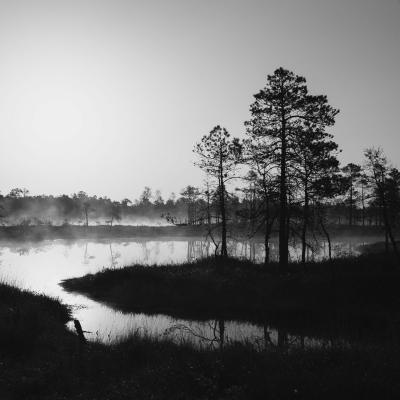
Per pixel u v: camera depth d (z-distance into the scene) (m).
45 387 8.42
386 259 28.95
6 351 10.80
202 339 15.34
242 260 33.62
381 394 7.13
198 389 8.16
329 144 28.00
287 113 28.44
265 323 18.45
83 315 20.61
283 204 28.34
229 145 33.22
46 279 32.19
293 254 47.78
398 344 11.32
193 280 25.08
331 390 7.34
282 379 8.03
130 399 7.77
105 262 43.81
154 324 18.64
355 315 18.00
